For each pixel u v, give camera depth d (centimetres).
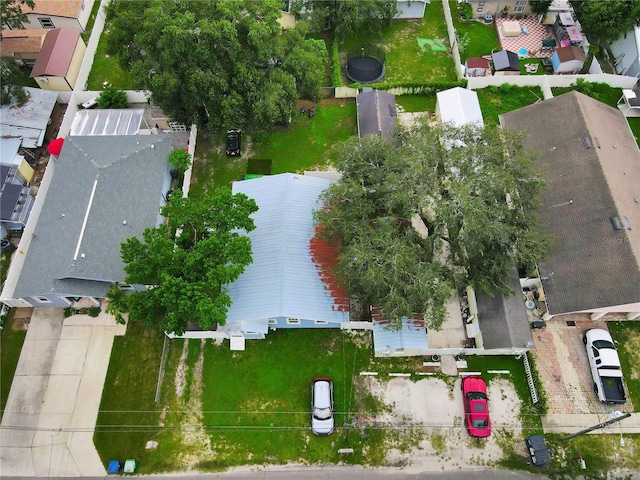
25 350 3772
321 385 3528
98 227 3934
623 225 3619
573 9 5375
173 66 4028
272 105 4119
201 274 3341
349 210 3581
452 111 4669
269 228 3909
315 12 5222
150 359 3719
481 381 3581
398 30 5703
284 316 3509
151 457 3388
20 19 5100
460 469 3353
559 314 3597
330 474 3338
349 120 4959
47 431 3478
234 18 3969
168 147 4434
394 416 3528
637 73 5016
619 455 3372
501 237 3300
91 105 4950
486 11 5753
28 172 4528
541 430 3472
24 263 3853
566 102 4356
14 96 4762
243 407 3550
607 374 3531
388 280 3231
